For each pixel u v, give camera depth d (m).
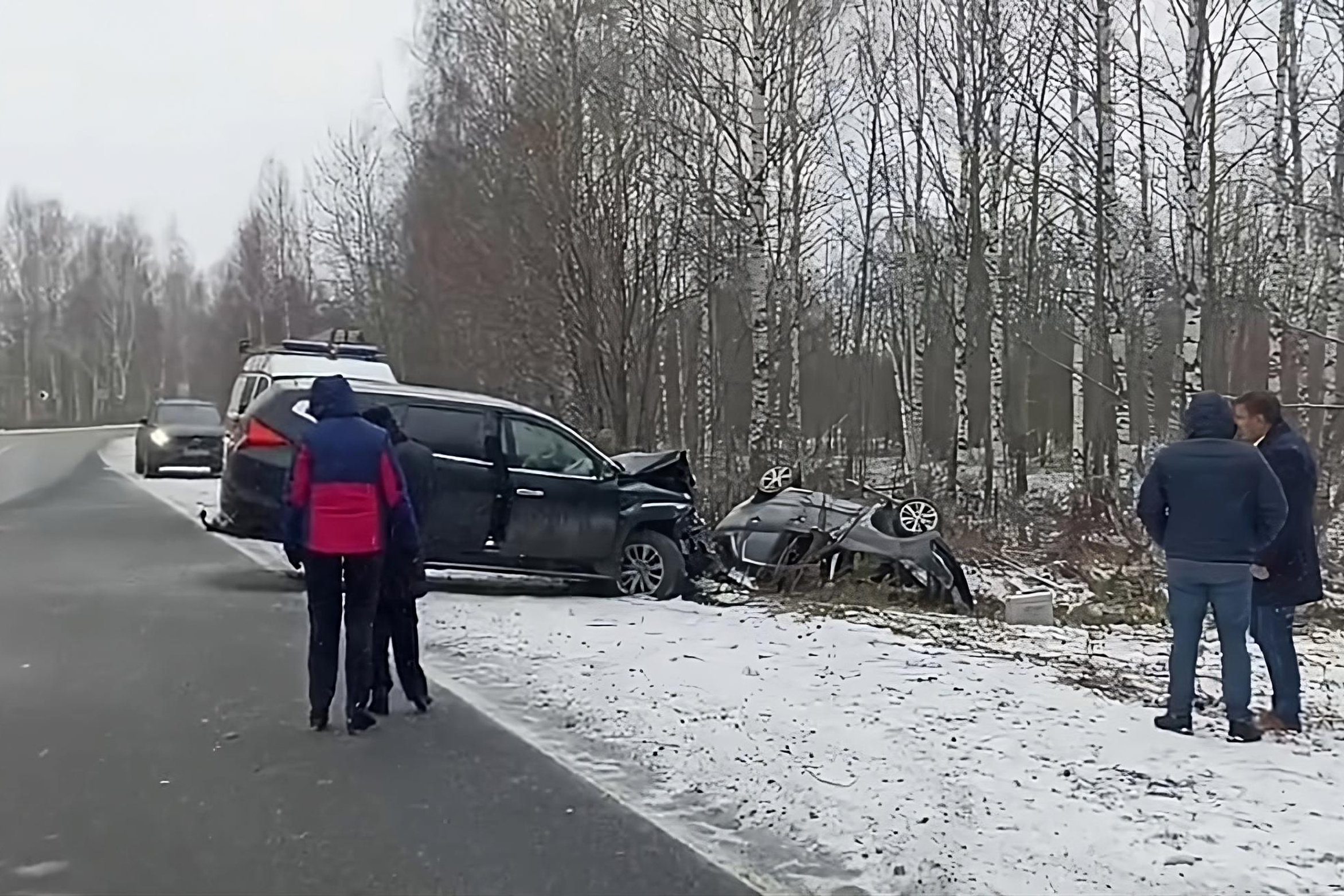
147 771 6.75
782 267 26.48
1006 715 8.20
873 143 31.92
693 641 10.62
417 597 8.27
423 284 31.91
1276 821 6.14
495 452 13.09
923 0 29.53
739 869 5.57
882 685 9.00
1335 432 21.28
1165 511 7.95
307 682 8.88
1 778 6.55
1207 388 26.14
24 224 96.69
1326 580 16.50
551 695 8.73
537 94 21.56
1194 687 8.21
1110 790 6.61
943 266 29.48
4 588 12.77
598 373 20.83
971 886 5.36
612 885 5.35
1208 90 20.83
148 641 10.15
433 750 7.34
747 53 21.95
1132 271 25.67
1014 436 32.62
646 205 21.08
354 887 5.25
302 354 17.70
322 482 7.65
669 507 13.70
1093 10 21.33
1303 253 22.78
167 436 31.69
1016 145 27.27
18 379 94.19
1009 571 17.48
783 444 24.91
